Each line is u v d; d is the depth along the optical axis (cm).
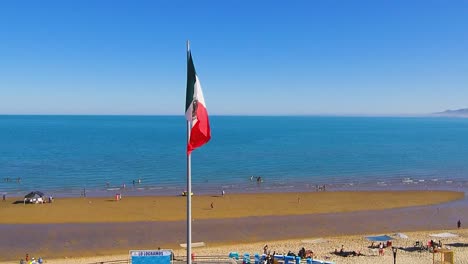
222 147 16400
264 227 5097
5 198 6756
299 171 10325
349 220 5469
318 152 14750
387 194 7250
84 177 9194
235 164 11500
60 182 8562
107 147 15912
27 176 9262
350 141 19988
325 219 5503
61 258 3906
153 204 6275
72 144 17075
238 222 5300
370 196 7044
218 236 4716
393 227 5166
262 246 4262
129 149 15212
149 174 9669
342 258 3812
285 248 4203
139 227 5009
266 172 10119
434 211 6009
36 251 4125
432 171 10512
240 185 8356
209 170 10369
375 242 4403
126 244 4384
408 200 6731
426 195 7175
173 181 8781
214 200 6625
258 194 7225
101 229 4906
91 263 3647
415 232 4856
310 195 7125
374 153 14612
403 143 19012
